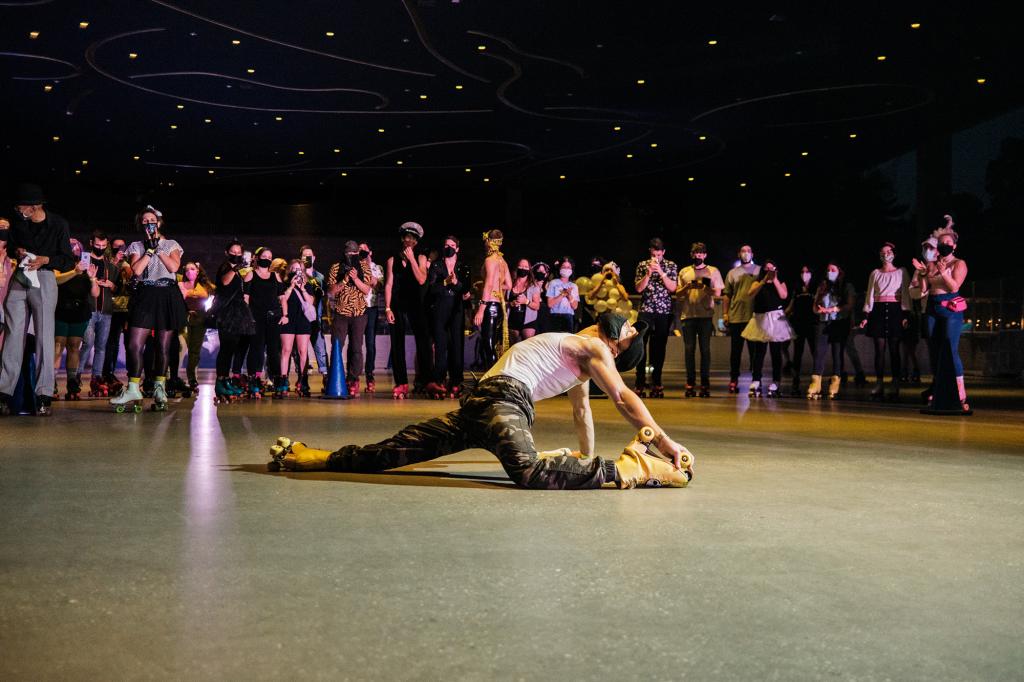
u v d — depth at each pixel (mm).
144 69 19938
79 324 10055
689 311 11727
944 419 8266
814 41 17516
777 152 28500
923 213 26953
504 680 1813
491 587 2504
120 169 31625
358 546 3000
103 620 2199
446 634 2098
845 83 20484
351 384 11453
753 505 3793
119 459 5203
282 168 31312
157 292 8641
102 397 10578
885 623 2199
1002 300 19672
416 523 3381
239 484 4281
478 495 3998
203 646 2010
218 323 10055
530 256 36438
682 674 1851
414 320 11273
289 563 2770
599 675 1844
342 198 36719
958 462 5230
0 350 8008
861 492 4148
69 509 3645
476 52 18484
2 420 7641
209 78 20609
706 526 3352
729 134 25891
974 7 15594
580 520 3453
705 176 32875
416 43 17938
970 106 22672
